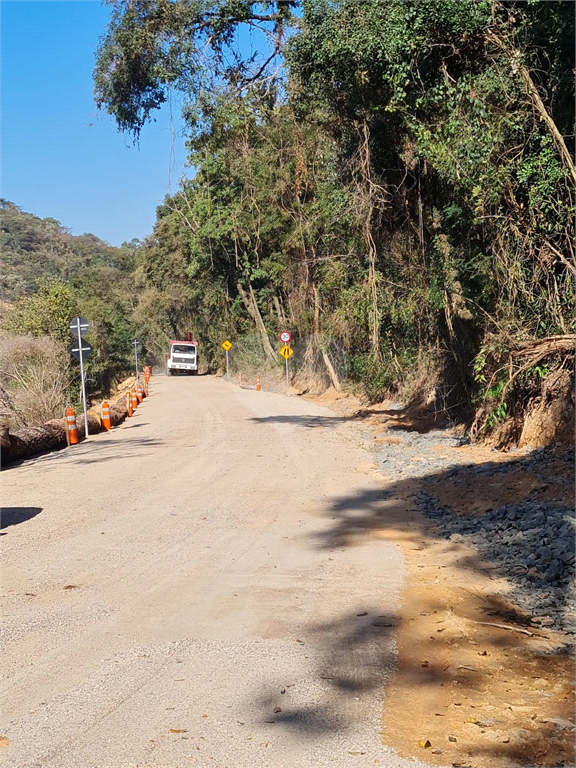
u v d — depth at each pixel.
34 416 27.53
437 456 14.91
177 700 4.68
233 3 19.80
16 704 4.71
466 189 15.54
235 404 34.06
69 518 10.86
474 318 16.22
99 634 5.98
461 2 14.41
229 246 45.94
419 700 4.62
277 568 7.85
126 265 90.06
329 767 3.85
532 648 5.52
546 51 14.31
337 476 13.69
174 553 8.65
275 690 4.79
